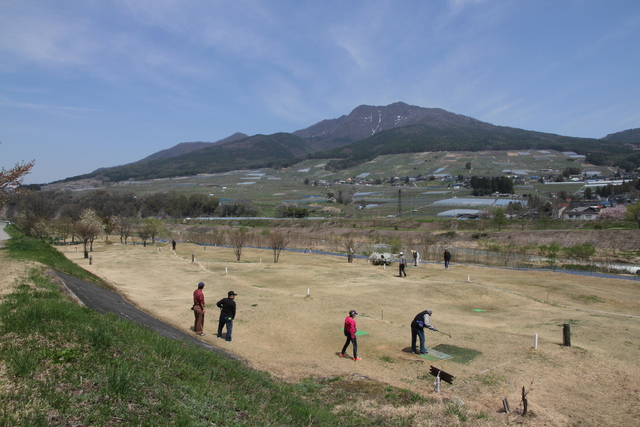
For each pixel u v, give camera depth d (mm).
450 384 10266
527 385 10141
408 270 34344
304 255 49094
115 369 7047
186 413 6359
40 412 5414
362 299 21156
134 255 43438
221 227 96500
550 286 26703
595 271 34750
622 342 13703
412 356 12484
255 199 170750
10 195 26719
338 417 8156
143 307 17938
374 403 8961
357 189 191500
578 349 12719
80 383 6480
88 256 41625
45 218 73938
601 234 54812
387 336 14750
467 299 22000
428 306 20375
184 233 83750
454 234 66062
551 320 17250
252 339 14219
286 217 115625
